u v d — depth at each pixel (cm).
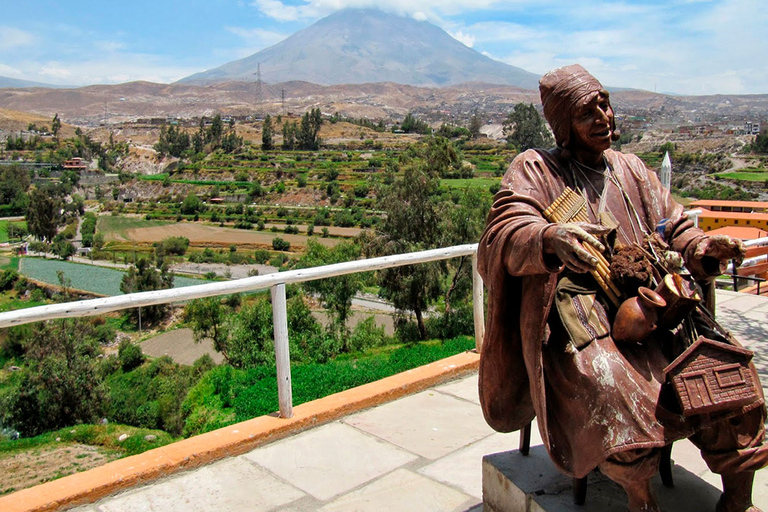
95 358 985
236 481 347
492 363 268
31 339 944
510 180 272
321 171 14375
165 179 15638
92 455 533
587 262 210
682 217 277
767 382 492
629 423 221
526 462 299
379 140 19175
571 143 278
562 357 241
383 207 2350
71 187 15450
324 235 9212
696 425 221
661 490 274
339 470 359
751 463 232
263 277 389
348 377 604
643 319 230
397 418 433
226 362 1367
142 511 317
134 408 984
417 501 324
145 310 3419
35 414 887
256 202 12738
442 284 2241
